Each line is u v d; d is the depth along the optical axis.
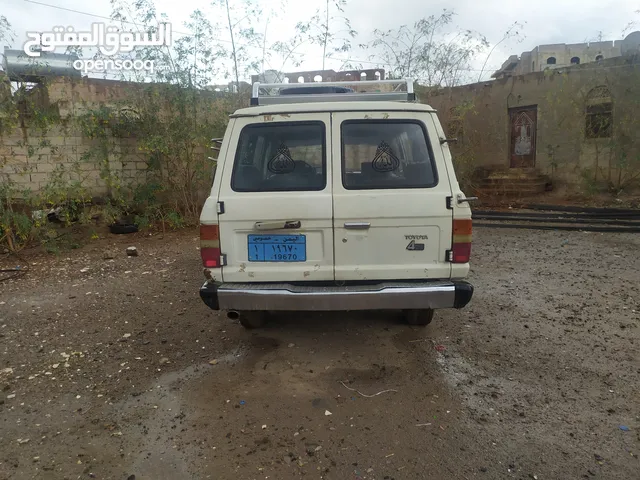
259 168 3.81
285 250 3.72
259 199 3.67
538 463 2.71
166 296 5.74
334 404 3.36
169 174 10.32
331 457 2.80
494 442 2.90
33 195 8.51
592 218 10.12
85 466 2.78
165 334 4.63
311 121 3.75
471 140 14.49
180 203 10.53
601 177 12.75
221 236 3.71
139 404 3.41
